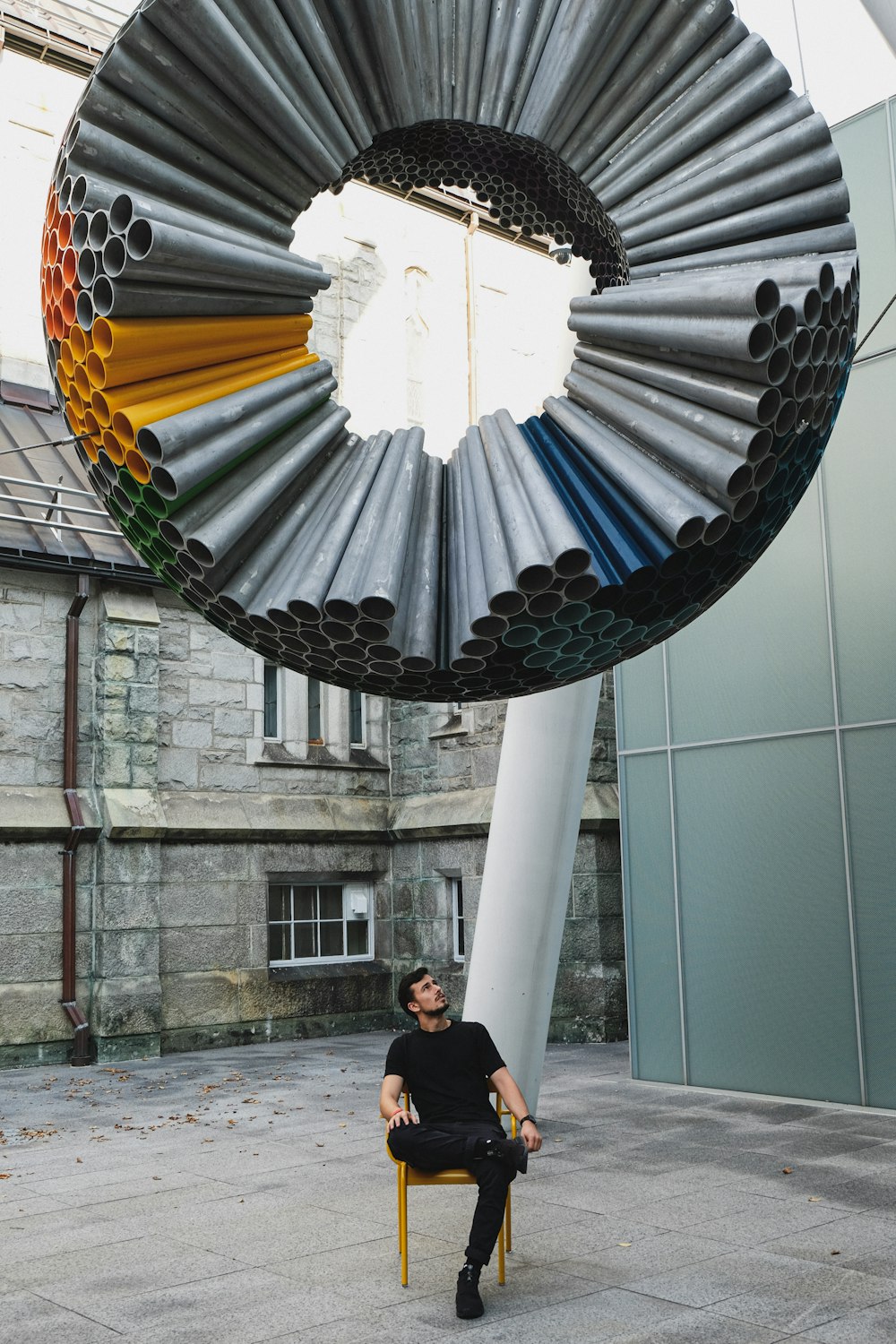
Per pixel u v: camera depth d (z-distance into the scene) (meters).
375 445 3.31
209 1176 6.60
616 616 3.33
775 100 3.26
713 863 9.54
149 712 12.59
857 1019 8.52
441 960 14.03
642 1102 8.83
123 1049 11.76
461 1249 4.96
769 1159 6.73
